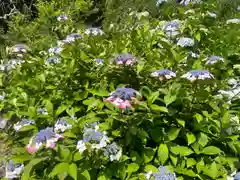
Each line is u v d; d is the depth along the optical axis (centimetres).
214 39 309
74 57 232
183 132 199
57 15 403
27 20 478
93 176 181
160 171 182
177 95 196
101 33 302
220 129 201
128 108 180
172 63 238
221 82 246
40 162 182
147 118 189
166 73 210
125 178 183
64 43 268
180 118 201
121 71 216
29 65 257
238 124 214
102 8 505
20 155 185
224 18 383
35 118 208
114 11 460
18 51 294
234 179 184
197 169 188
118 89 181
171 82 213
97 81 231
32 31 392
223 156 200
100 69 228
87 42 275
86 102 217
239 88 260
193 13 337
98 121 204
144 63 231
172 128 197
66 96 231
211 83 211
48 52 299
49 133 177
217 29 312
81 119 198
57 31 382
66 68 234
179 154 194
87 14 464
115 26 387
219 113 207
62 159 174
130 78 218
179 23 325
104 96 218
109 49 263
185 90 200
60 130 196
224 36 304
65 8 450
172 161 190
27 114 218
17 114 232
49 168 182
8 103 248
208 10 341
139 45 286
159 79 209
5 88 268
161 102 207
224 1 398
